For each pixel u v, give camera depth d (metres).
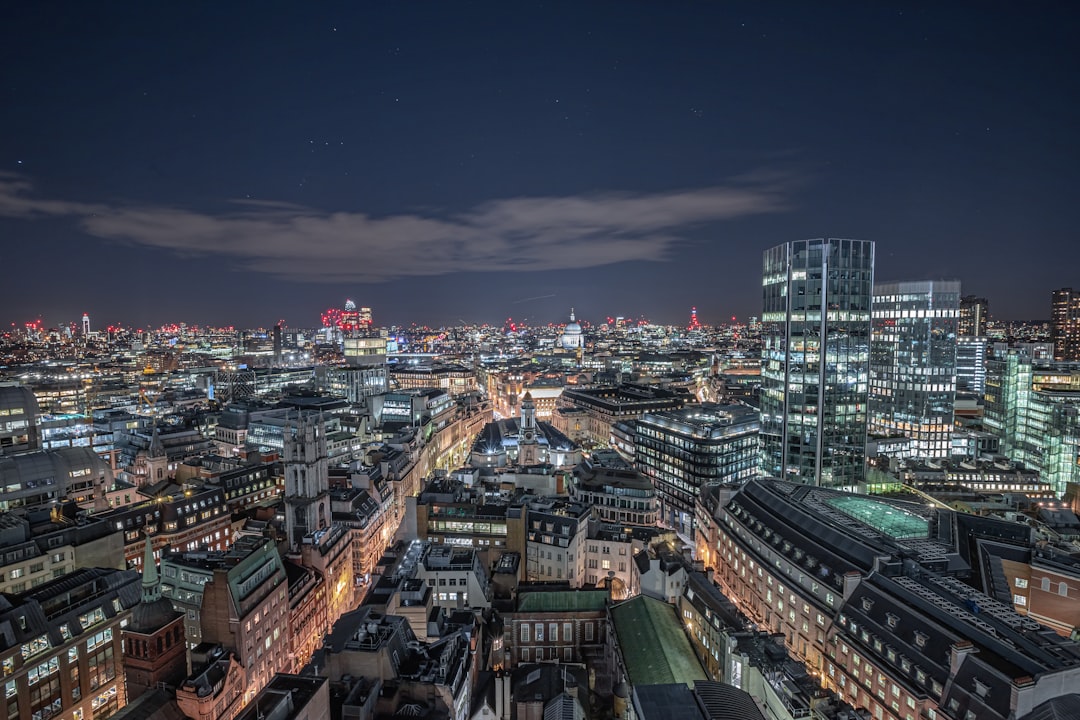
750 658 109.19
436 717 97.56
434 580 152.75
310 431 172.50
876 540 140.75
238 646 120.12
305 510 170.62
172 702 101.00
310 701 89.38
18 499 196.12
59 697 110.44
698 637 135.12
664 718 90.19
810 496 178.00
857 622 118.69
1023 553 146.12
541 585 164.00
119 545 165.62
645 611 139.50
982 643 98.94
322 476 178.38
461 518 188.75
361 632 109.81
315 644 157.88
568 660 150.00
